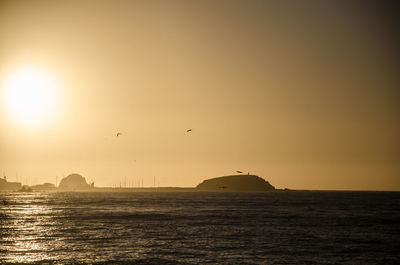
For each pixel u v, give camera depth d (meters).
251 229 111.19
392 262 72.69
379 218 145.12
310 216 152.25
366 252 80.38
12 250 80.00
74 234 100.38
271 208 197.00
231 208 195.12
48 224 121.50
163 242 89.31
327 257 75.81
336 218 144.25
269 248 83.31
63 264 69.25
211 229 110.88
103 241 90.25
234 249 81.94
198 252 78.81
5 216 147.38
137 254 76.81
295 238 95.88
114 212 166.50
